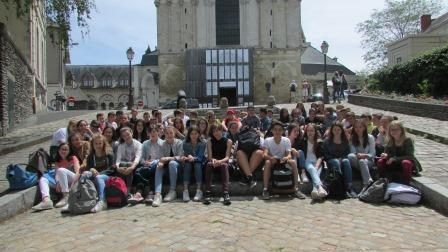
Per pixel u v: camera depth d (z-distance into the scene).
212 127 8.56
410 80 23.00
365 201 7.67
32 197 7.73
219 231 6.07
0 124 15.70
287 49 53.66
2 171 9.84
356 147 8.64
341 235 5.80
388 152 8.10
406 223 6.32
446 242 5.48
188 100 42.84
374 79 28.62
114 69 98.00
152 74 67.88
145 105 67.69
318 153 8.75
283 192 8.16
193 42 53.88
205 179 8.27
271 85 53.69
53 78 46.53
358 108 23.22
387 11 49.06
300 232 5.97
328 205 7.50
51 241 5.80
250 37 53.78
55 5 16.47
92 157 8.39
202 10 53.94
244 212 7.12
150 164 8.45
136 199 7.88
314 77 75.25
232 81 52.50
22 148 12.90
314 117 12.27
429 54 21.56
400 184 7.61
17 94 20.30
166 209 7.43
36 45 30.36
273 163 8.23
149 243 5.62
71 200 7.28
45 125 19.45
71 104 52.75
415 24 48.53
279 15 53.88
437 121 15.12
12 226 6.58
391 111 20.09
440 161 9.43
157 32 53.94
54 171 8.23
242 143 8.66
